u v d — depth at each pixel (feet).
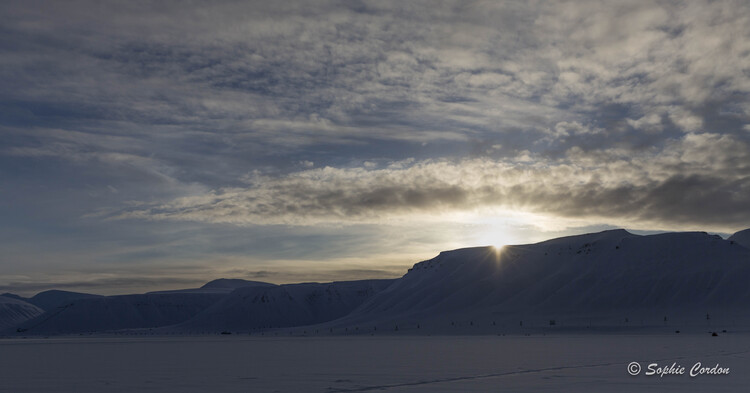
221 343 603.26
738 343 384.68
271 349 408.46
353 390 144.25
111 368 233.14
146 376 193.67
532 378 164.66
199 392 145.69
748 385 144.66
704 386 142.82
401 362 239.50
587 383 150.82
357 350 368.48
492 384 151.64
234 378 180.96
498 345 419.33
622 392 132.46
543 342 474.49
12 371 224.33
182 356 321.32
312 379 172.24
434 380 163.73
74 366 249.34
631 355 258.78
